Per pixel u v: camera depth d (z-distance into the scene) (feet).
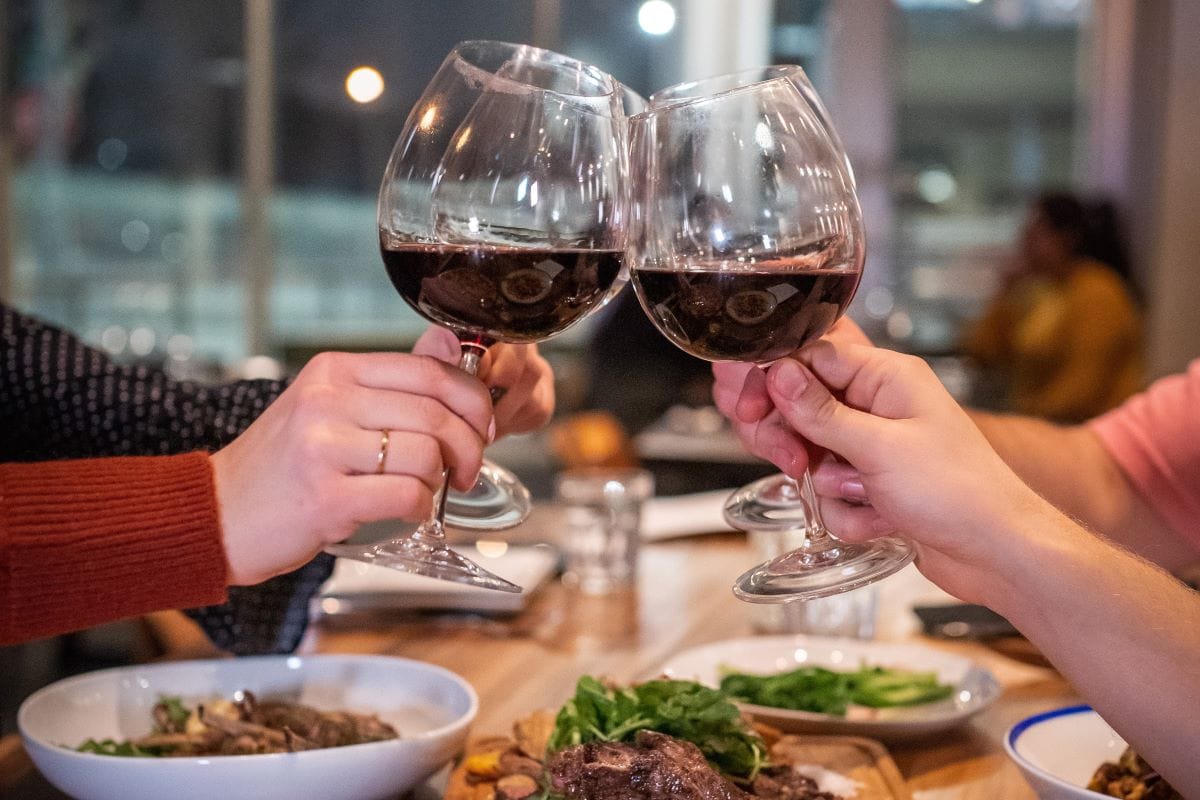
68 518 2.90
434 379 2.83
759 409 3.15
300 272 21.29
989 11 19.19
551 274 2.75
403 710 3.89
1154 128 17.76
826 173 2.79
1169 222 17.70
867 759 3.59
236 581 3.00
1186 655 2.86
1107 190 18.78
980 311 19.15
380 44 20.97
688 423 12.46
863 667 4.32
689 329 2.89
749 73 2.98
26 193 19.66
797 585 2.82
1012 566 2.91
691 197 2.76
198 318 20.59
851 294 2.88
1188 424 4.91
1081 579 2.90
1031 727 3.52
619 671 4.56
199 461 3.01
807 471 3.14
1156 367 17.88
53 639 7.88
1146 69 17.98
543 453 16.83
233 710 3.67
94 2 19.84
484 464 3.56
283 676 3.97
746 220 2.74
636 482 5.87
